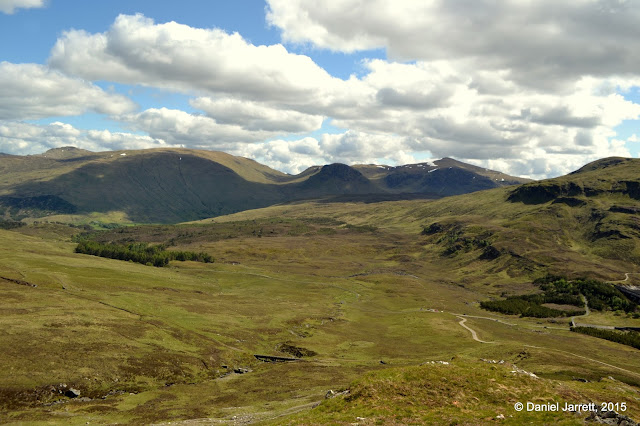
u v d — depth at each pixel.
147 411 71.62
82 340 98.38
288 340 140.50
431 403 53.75
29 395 73.50
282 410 68.12
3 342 88.06
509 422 47.19
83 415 68.38
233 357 114.31
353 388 59.47
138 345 104.12
